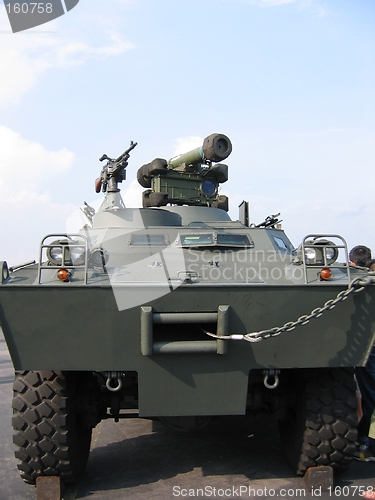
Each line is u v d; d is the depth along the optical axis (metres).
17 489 4.66
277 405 4.81
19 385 4.38
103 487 4.59
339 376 4.52
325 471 4.52
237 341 4.13
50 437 4.32
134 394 4.79
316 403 4.49
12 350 4.04
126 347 4.07
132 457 5.30
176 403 4.21
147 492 4.48
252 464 5.07
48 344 4.03
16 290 3.88
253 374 4.82
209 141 7.54
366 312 4.14
